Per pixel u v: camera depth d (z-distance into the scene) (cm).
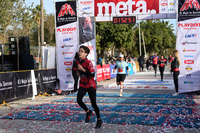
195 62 889
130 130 461
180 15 895
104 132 454
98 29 3183
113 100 792
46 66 1055
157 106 679
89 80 475
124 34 3247
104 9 996
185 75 899
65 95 980
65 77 1016
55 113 628
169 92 962
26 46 1310
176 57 878
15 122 546
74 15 992
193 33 887
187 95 865
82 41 1016
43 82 961
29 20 2327
